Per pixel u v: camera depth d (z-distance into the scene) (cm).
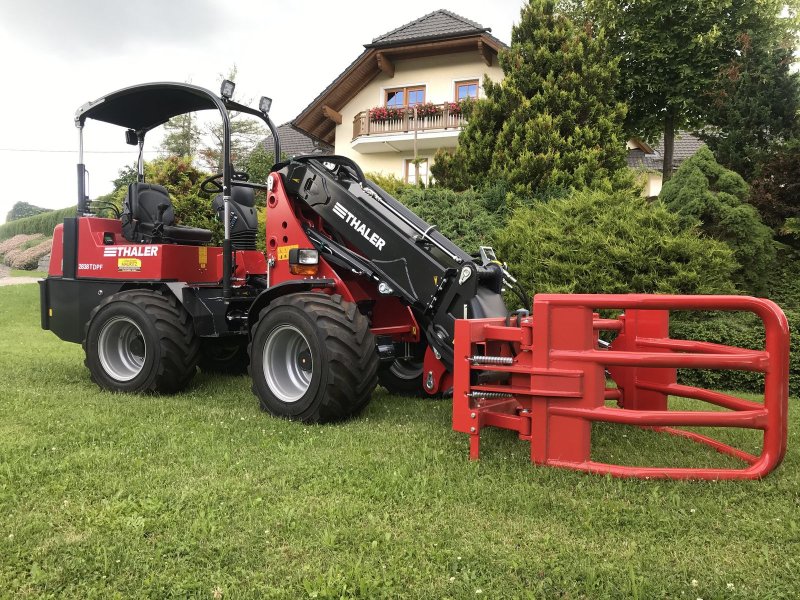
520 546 231
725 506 266
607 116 1030
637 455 345
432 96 1977
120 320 507
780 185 823
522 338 326
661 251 639
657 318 405
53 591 200
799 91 933
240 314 533
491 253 410
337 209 446
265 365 427
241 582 205
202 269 554
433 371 443
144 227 560
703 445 368
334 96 2072
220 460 321
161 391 499
